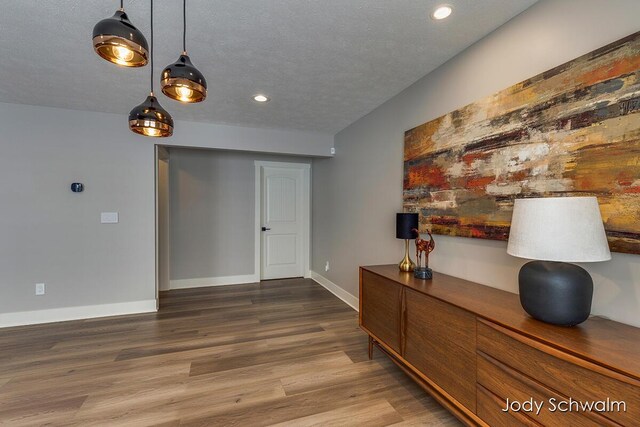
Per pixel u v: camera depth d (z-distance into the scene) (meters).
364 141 3.37
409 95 2.58
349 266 3.76
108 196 3.28
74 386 1.98
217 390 1.95
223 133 3.73
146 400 1.84
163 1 1.49
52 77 2.37
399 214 2.27
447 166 2.14
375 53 2.04
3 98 2.83
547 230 1.14
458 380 1.48
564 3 1.42
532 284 1.23
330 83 2.52
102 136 3.25
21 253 3.02
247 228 4.84
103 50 1.11
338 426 1.63
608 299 1.28
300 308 3.60
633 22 1.18
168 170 4.37
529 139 1.57
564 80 1.41
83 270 3.21
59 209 3.12
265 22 1.68
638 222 1.16
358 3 1.53
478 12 1.62
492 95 1.79
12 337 2.73
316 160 4.96
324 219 4.63
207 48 1.95
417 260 2.31
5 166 2.96
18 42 1.86
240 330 2.93
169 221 4.40
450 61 2.12
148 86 2.54
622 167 1.20
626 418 0.87
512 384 1.20
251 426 1.62
